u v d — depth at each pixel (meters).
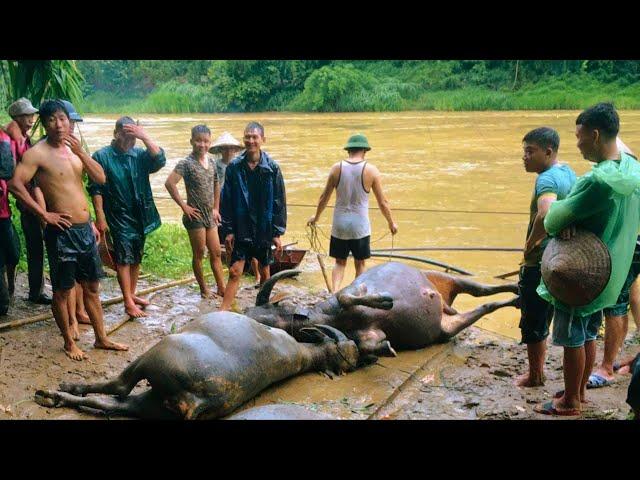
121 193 6.73
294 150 21.53
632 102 36.75
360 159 7.64
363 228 7.70
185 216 7.45
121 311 7.05
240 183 6.86
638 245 5.35
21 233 8.41
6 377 5.43
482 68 43.66
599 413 4.97
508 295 7.91
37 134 10.25
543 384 5.52
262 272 7.35
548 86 41.00
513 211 12.16
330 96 42.09
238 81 44.66
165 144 23.28
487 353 6.28
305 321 6.00
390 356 5.77
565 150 19.64
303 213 12.41
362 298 5.77
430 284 6.45
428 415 5.00
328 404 5.14
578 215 4.52
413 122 31.66
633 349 6.18
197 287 8.01
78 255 5.79
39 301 7.20
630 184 4.37
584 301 4.61
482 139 23.72
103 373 5.62
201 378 4.67
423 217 11.79
